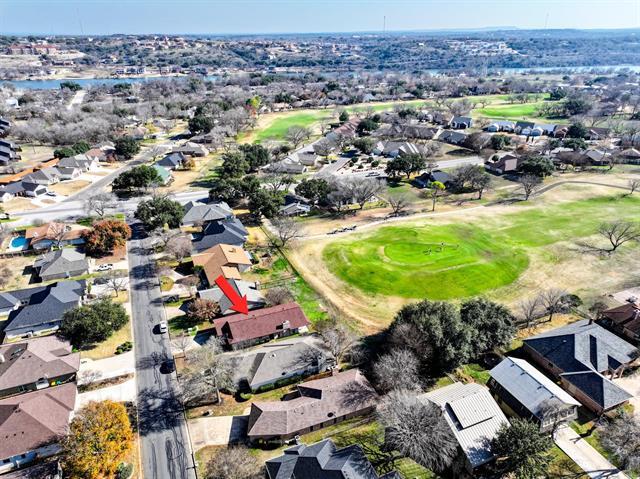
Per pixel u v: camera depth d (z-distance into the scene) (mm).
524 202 145875
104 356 77500
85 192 156750
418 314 74438
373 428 63125
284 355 73625
